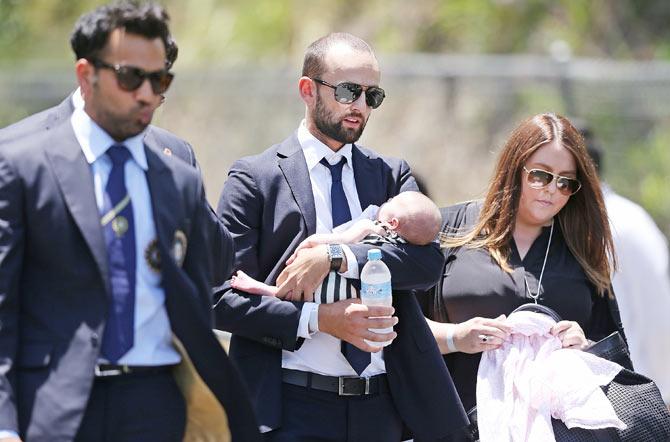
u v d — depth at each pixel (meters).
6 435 11.85
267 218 15.67
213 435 13.41
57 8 46.22
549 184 16.78
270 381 15.43
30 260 12.54
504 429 15.89
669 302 20.75
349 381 15.52
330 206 15.86
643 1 42.50
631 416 16.12
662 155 32.38
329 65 15.53
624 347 16.72
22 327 12.50
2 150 12.49
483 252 17.12
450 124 34.00
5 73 38.16
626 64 37.59
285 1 44.28
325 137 15.94
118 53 12.38
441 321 17.16
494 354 16.47
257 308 15.14
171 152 13.83
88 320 12.38
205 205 13.80
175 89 34.41
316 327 15.09
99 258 12.39
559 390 15.91
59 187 12.46
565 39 41.59
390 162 16.62
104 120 12.68
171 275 12.71
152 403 12.77
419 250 15.50
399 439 16.11
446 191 33.81
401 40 42.69
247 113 33.97
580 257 17.19
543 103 33.25
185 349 12.87
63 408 12.14
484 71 33.50
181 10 45.28
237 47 43.38
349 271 15.18
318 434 15.45
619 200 21.08
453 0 43.06
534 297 16.80
